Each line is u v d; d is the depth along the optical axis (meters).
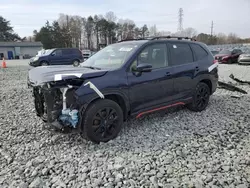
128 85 3.80
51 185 2.59
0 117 4.98
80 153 3.31
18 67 19.70
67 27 67.50
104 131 3.62
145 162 3.04
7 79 11.30
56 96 3.35
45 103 3.47
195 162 3.05
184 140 3.72
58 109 3.37
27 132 4.11
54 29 61.59
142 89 4.01
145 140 3.73
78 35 70.69
